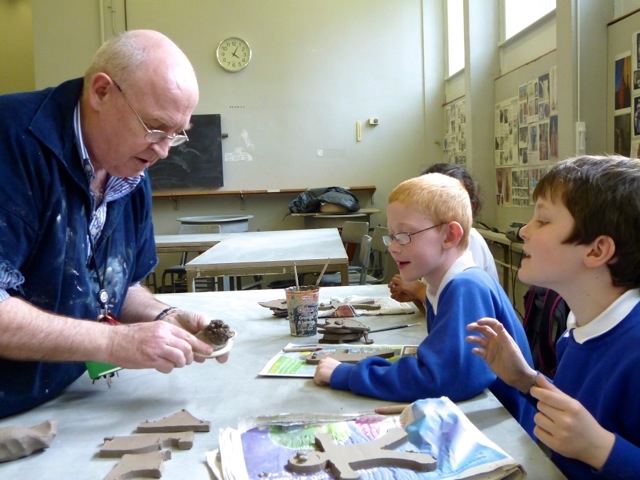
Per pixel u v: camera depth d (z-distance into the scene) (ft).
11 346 3.22
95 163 3.93
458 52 19.43
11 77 24.71
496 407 3.41
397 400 3.50
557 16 9.84
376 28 20.53
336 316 5.54
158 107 3.67
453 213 4.10
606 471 2.45
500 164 14.93
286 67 20.47
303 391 3.73
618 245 2.87
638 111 8.54
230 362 4.36
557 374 3.34
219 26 20.27
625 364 2.82
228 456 2.76
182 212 20.84
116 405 3.62
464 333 3.61
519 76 13.47
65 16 20.21
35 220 3.52
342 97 20.65
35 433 2.95
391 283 5.74
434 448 2.76
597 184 2.89
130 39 3.74
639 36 8.46
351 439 2.90
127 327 3.54
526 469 2.68
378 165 20.81
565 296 3.15
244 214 20.88
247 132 20.58
